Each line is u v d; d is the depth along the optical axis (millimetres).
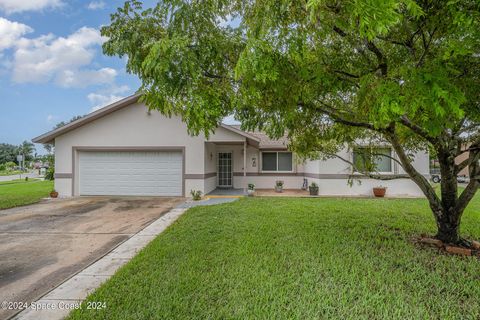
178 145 11836
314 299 3045
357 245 4816
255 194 12469
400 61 3357
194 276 3639
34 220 7504
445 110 2434
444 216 4871
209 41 3141
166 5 3102
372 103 2660
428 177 11266
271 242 5020
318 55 3451
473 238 5281
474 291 3219
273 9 2469
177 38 2799
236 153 15062
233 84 3395
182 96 3230
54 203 10320
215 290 3258
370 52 3646
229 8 3293
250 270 3795
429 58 3156
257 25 2672
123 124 11938
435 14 2580
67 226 6832
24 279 3803
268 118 3961
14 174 39688
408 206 8867
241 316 2762
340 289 3262
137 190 11977
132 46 3129
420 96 2277
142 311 2861
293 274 3660
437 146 4414
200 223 6594
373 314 2783
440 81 2295
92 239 5695
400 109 2330
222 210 8234
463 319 2709
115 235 5988
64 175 11891
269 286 3344
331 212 7848
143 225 6898
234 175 15031
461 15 2375
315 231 5730
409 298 3070
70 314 2887
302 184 14648
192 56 2908
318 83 3354
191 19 3072
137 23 3160
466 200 4605
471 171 4570
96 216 7984
